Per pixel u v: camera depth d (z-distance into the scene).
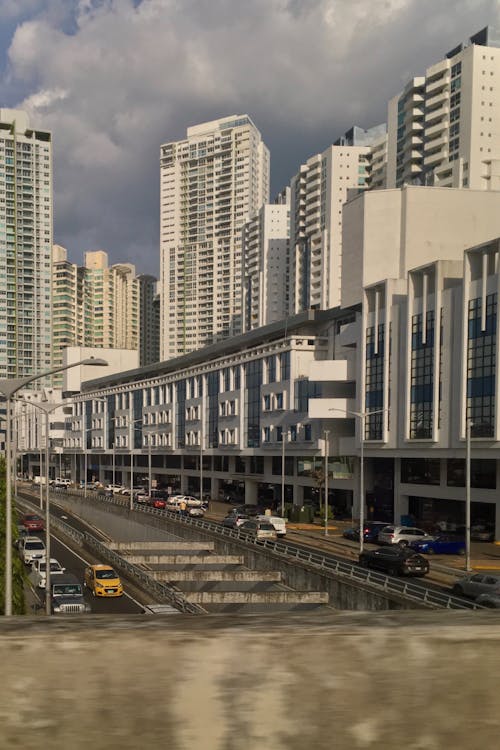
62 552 49.22
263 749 2.12
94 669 2.15
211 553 42.81
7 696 2.12
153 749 2.12
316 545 44.88
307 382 65.06
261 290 166.88
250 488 79.88
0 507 25.84
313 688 2.15
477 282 43.47
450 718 2.14
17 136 172.50
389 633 2.20
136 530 56.72
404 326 50.84
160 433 101.75
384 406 51.94
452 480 49.62
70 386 141.75
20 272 171.88
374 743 2.12
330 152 138.50
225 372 84.06
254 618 2.40
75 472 137.75
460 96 108.88
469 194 58.41
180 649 2.17
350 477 61.59
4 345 169.75
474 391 43.44
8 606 21.23
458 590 27.78
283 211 167.50
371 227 58.47
